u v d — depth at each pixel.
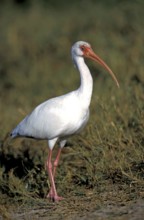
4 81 22.28
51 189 11.05
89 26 24.73
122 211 9.78
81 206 10.38
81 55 11.45
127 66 18.73
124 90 15.93
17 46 24.27
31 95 20.14
